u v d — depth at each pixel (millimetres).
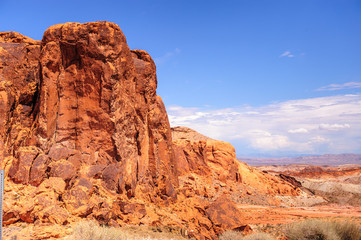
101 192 28078
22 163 25781
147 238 23453
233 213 35562
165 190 36219
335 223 30531
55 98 30516
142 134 36094
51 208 23422
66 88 31109
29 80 31516
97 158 30266
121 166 30703
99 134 30625
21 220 22719
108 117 30750
